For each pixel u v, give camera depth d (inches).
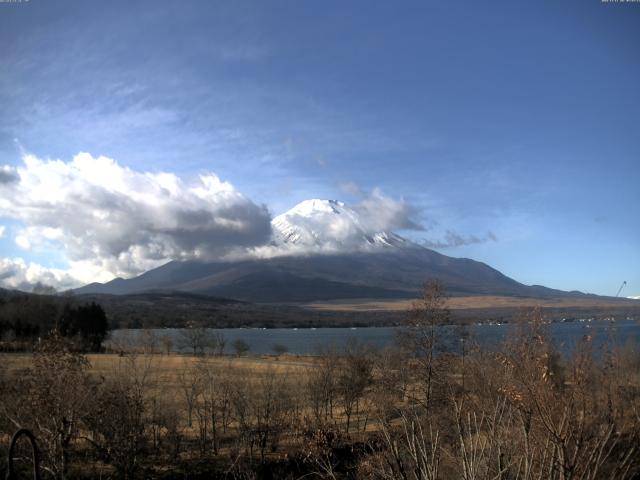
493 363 578.2
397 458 446.0
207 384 1759.4
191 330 4384.8
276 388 1708.9
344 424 1622.8
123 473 1122.0
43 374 1011.9
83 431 1167.0
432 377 1411.2
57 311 3988.7
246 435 1414.9
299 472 1211.9
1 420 992.9
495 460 426.3
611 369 478.9
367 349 2586.1
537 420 398.9
